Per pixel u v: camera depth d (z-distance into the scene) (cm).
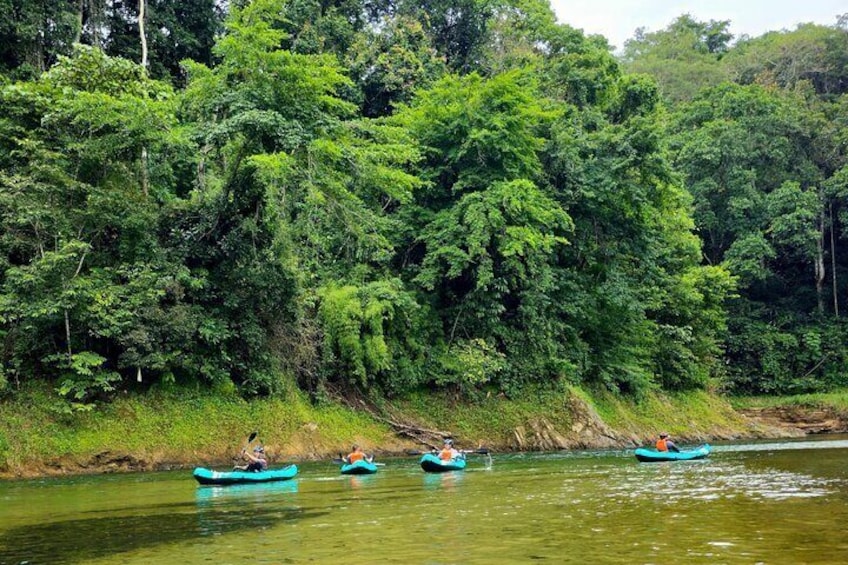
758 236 5541
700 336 4681
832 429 4916
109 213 2425
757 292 6238
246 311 2705
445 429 3180
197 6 3909
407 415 3177
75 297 2219
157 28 3728
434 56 4306
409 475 2092
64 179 2333
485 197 3192
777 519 1143
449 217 3269
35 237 2341
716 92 6469
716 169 5788
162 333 2427
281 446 2586
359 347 2994
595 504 1364
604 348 3934
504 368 3397
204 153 2503
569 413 3428
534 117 3494
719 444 3619
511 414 3316
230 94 2402
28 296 2195
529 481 1839
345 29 4253
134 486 1859
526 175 3416
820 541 967
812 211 5594
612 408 3759
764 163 5922
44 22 3078
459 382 3322
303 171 2394
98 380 2258
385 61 4109
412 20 4431
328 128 2480
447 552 939
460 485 1784
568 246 3784
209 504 1495
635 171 3681
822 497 1391
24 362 2288
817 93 7344
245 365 2680
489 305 3356
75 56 2792
